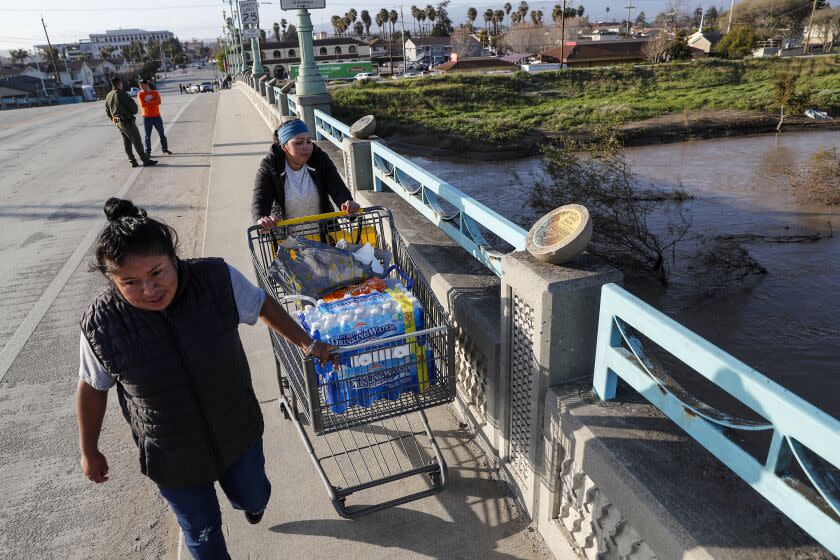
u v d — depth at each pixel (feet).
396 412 8.74
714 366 5.16
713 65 137.59
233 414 6.72
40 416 12.71
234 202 26.21
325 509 9.56
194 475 6.68
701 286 31.17
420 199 13.98
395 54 364.79
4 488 10.67
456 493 9.71
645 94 121.80
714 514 5.47
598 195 36.09
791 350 25.08
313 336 8.37
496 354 9.02
